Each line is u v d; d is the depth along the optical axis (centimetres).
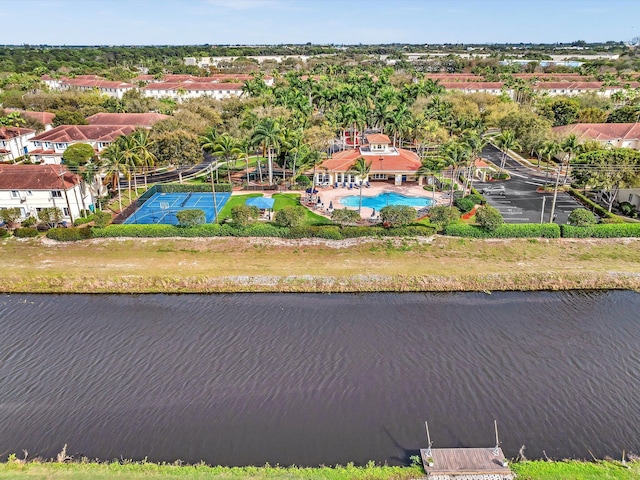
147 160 8525
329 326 5094
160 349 4706
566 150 8581
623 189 7944
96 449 3525
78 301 5653
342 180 9381
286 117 11525
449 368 4416
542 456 3466
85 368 4431
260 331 5006
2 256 6462
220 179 10106
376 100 13375
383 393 4081
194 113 12500
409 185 9388
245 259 6378
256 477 3170
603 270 6047
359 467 3309
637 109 12594
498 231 6656
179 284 5866
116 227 6800
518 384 4206
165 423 3762
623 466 3281
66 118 13200
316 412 3869
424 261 6306
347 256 6425
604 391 4128
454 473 3166
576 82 19025
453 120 12569
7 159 11275
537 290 5831
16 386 4191
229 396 4044
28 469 3238
